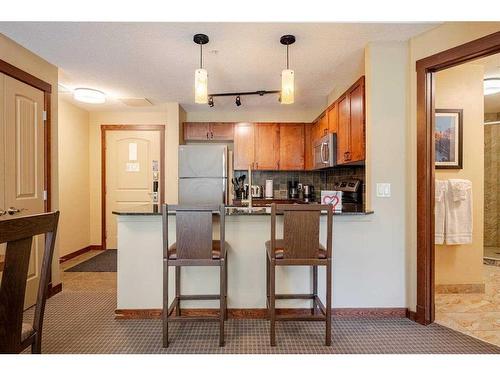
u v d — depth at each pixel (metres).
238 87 3.53
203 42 2.32
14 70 2.39
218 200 4.05
